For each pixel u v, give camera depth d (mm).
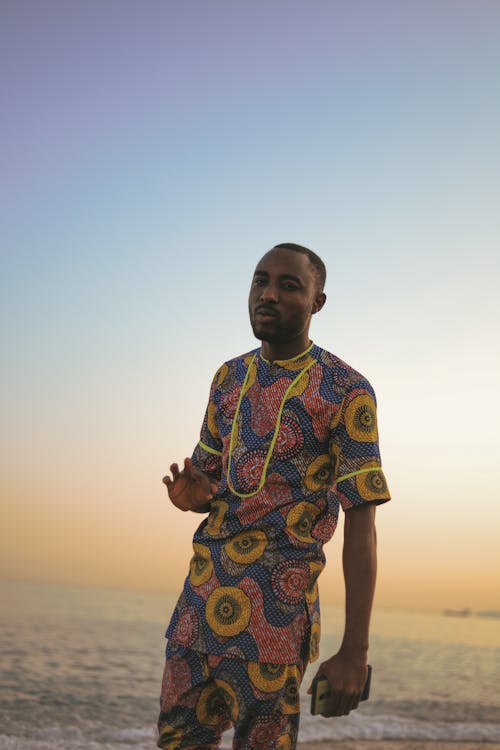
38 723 4203
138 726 4281
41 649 7023
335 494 2068
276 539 1993
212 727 2064
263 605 1955
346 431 2033
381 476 2012
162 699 2092
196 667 2029
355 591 1943
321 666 1917
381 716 4723
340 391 2059
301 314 2098
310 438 2043
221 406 2195
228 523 2045
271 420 2061
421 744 4070
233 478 2061
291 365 2115
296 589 1975
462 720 4742
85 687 5270
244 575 1982
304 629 1995
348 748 3906
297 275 2098
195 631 2010
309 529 2025
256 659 1932
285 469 2029
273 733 1955
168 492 2162
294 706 1981
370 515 1998
